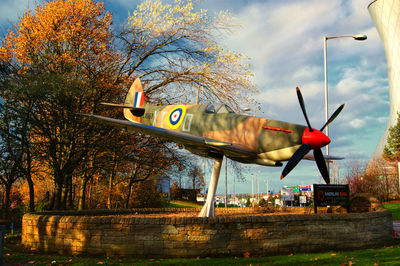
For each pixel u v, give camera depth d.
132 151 20.12
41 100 15.72
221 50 18.78
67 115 16.33
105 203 28.80
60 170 16.20
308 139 8.47
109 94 17.77
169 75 20.02
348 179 36.50
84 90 15.85
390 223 10.59
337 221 8.95
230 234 7.93
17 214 19.17
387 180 41.28
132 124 9.43
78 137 16.69
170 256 7.77
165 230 7.85
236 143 9.38
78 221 8.31
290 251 8.27
